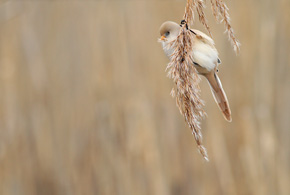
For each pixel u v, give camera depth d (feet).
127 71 34.76
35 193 35.70
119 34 34.81
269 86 34.42
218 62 14.83
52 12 35.60
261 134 33.47
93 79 35.32
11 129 35.81
